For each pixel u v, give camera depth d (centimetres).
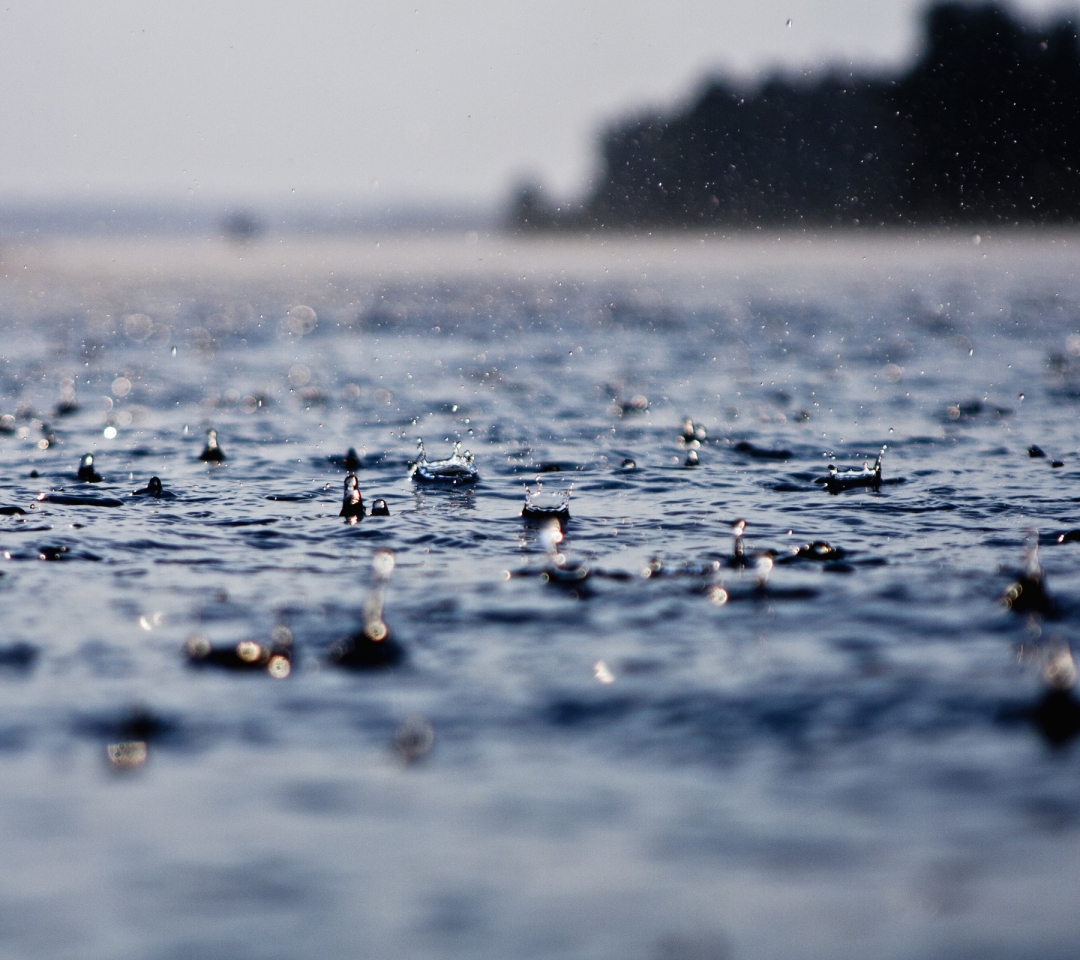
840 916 124
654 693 186
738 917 124
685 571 264
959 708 177
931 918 123
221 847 139
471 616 229
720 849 137
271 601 240
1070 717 172
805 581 254
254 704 183
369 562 275
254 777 157
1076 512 329
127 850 138
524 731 172
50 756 164
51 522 315
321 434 486
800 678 192
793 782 154
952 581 253
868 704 180
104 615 230
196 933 121
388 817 146
